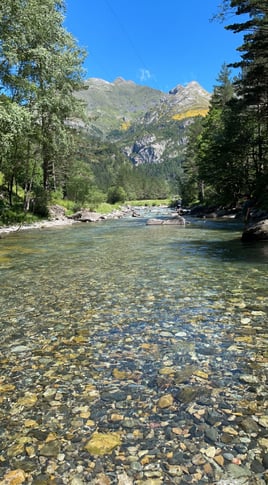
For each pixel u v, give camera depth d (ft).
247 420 9.64
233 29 81.87
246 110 122.11
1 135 62.28
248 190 132.98
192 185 238.27
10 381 12.09
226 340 15.08
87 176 162.09
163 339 15.37
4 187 111.86
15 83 72.28
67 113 89.56
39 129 85.56
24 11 64.64
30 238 59.72
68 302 21.40
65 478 7.82
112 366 12.99
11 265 34.24
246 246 45.68
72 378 12.21
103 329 16.74
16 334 16.37
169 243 50.93
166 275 28.63
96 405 10.55
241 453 8.43
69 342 15.31
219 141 136.26
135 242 52.80
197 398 10.76
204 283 25.53
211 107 192.44
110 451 8.61
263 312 18.65
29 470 8.07
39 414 10.18
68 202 143.23
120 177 440.86
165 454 8.47
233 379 11.83
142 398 10.85
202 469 7.98
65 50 80.48
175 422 9.64
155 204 403.54
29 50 68.54
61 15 75.15
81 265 33.91
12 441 9.07
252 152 133.59
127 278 27.84
